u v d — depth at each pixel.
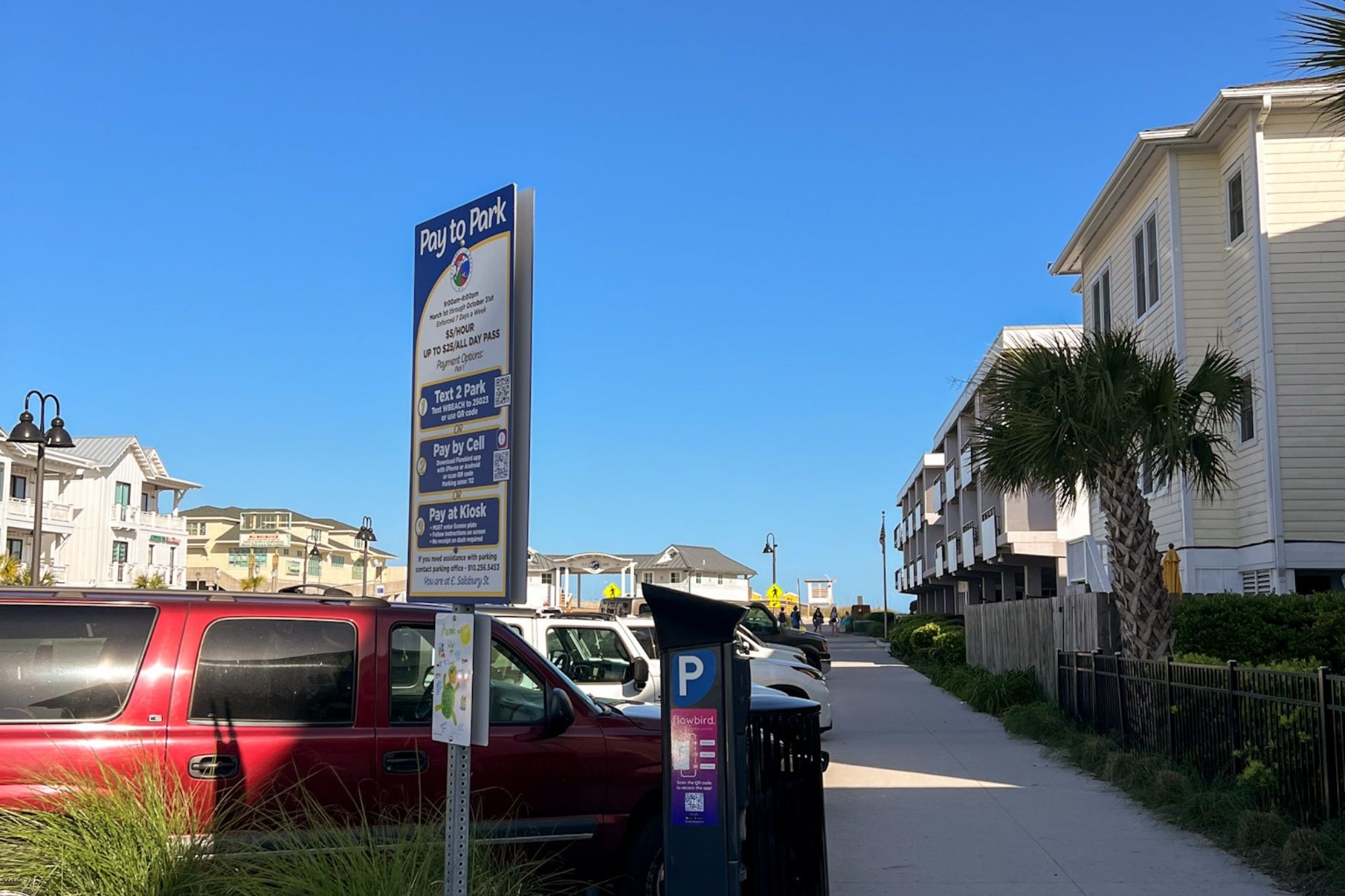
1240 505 18.19
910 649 35.38
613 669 10.91
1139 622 12.99
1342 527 16.91
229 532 98.94
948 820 9.64
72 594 5.96
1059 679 15.64
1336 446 17.06
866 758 13.40
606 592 43.69
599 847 6.49
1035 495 29.31
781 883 5.05
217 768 5.80
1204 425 14.61
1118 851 8.41
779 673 14.25
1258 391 17.48
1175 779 9.90
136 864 5.11
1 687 5.64
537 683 6.63
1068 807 10.12
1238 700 9.38
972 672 23.42
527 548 4.50
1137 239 21.33
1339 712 7.71
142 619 5.95
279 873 5.14
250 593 6.41
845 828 9.37
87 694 5.75
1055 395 13.06
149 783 5.43
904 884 7.59
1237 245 18.30
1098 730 13.55
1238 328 18.31
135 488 70.88
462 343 4.93
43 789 5.39
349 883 5.01
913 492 63.59
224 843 5.45
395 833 5.77
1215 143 18.95
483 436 4.73
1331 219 17.39
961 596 49.94
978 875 7.78
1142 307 21.11
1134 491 13.19
